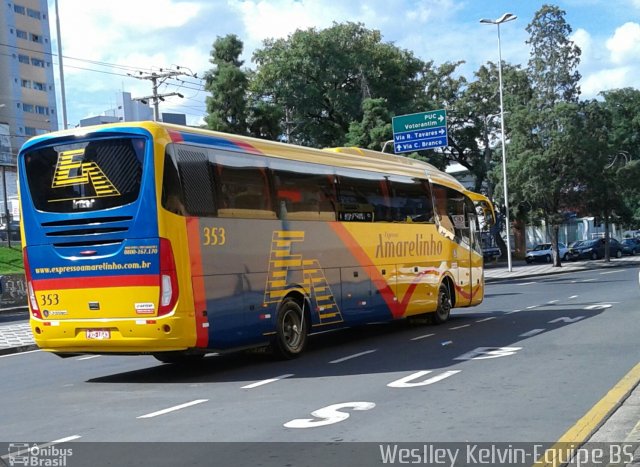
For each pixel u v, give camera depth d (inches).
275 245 483.2
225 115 1197.1
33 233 438.0
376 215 598.5
